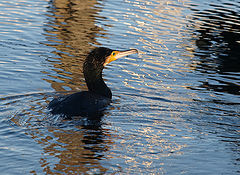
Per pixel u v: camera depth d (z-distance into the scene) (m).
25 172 7.21
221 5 25.52
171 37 18.75
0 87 12.02
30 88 12.15
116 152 8.15
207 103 11.73
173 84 13.47
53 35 17.72
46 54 15.42
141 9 23.06
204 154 8.35
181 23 20.97
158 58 16.05
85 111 10.16
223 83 13.90
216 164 7.95
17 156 7.75
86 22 19.95
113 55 12.16
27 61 14.54
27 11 21.00
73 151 8.06
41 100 11.03
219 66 15.73
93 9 22.33
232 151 8.57
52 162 7.58
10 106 10.34
